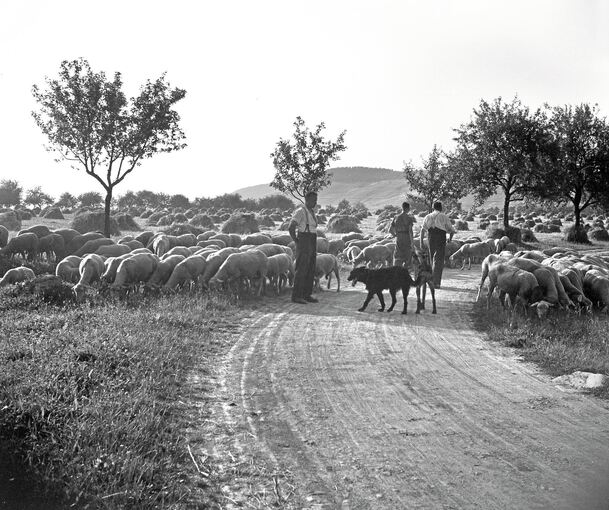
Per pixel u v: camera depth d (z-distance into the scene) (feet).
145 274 49.75
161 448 17.85
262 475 16.56
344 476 16.47
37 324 31.91
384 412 21.52
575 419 20.92
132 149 94.58
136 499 14.90
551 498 15.06
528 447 18.39
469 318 40.68
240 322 38.37
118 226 153.69
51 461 16.69
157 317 35.88
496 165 131.75
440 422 20.56
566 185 138.21
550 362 28.35
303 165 92.58
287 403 22.41
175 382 24.45
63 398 20.83
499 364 28.45
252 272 50.37
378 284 42.78
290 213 303.68
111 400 21.03
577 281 44.60
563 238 150.51
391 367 27.53
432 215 55.77
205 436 19.22
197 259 51.62
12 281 50.34
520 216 277.44
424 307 44.52
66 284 42.45
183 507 14.78
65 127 92.73
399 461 17.42
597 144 142.20
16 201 368.27
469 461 17.40
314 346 31.53
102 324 32.65
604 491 15.33
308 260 47.67
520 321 36.68
